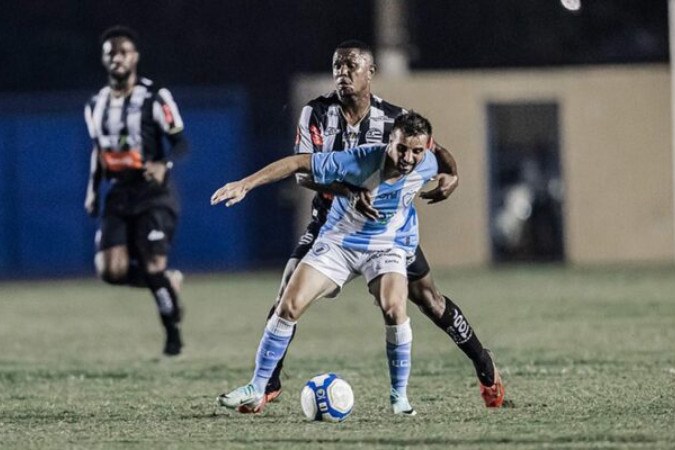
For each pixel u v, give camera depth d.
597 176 71.50
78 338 42.19
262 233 78.06
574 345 36.22
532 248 73.75
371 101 24.95
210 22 82.88
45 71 84.00
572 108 71.50
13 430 23.52
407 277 24.27
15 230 77.75
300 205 72.19
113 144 34.59
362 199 23.16
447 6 87.31
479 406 25.41
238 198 22.56
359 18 83.31
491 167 72.62
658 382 28.19
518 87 71.31
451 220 71.06
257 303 53.84
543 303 49.53
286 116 78.88
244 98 77.12
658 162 71.25
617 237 71.44
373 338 39.91
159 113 34.41
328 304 52.41
